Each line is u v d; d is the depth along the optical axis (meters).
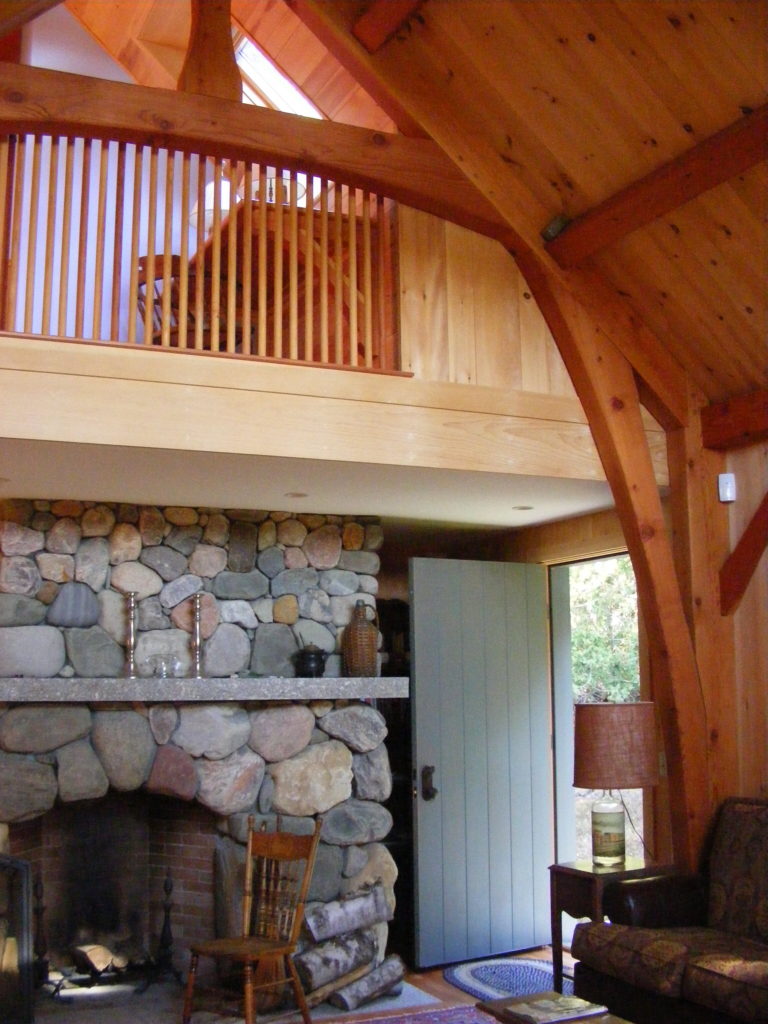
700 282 4.52
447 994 4.94
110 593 5.05
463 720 5.68
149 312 4.32
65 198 4.01
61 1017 4.55
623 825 4.58
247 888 4.61
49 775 4.69
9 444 3.88
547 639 6.17
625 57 3.84
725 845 4.38
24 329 3.89
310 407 4.25
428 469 4.50
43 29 6.21
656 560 4.78
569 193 4.50
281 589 5.37
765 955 3.62
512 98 4.22
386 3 4.01
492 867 5.64
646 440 4.85
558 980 4.50
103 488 4.74
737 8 3.51
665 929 4.13
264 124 4.27
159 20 6.04
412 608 5.64
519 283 4.87
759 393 4.78
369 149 4.48
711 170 3.93
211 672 5.12
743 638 4.94
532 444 4.73
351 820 5.14
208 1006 4.66
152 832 5.46
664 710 4.82
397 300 4.56
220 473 4.46
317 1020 4.52
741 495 5.04
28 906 4.39
